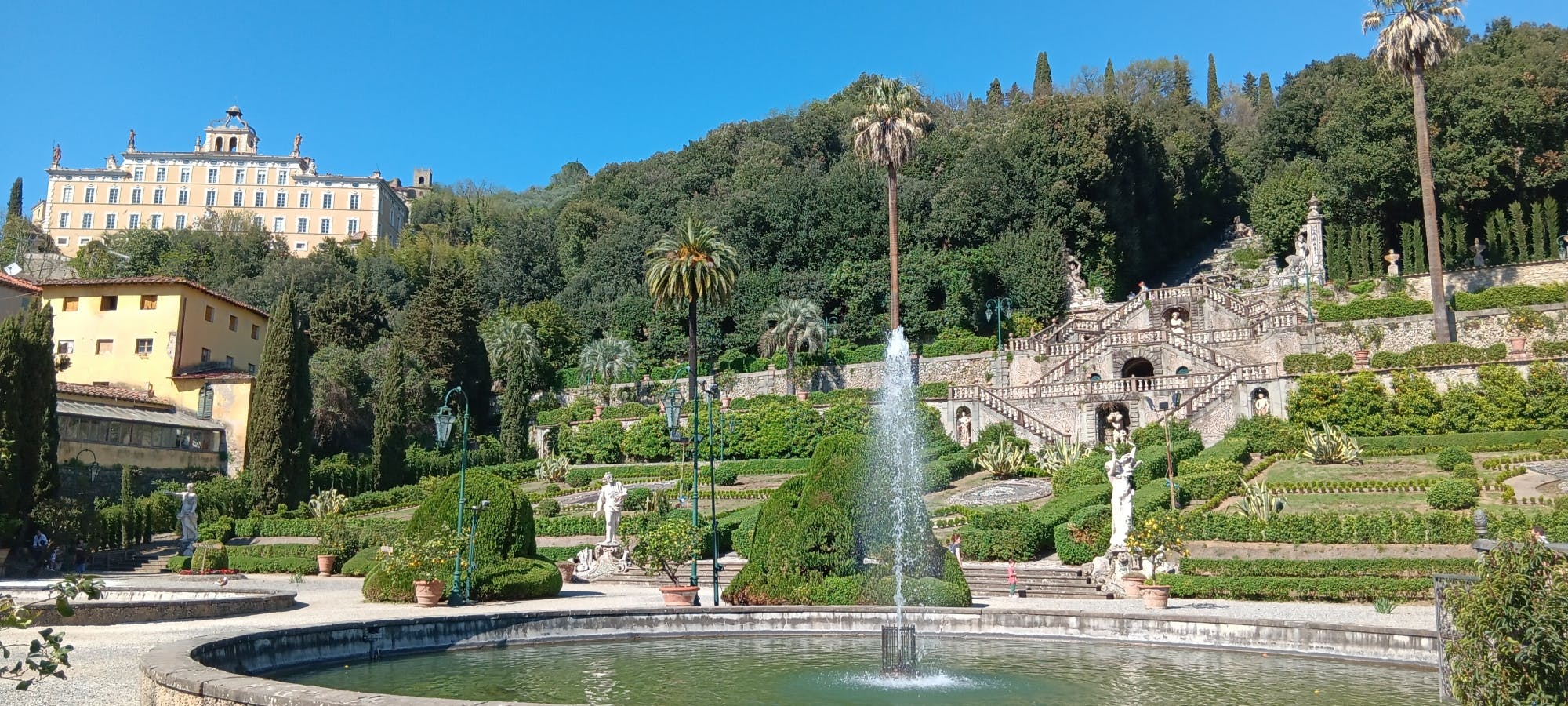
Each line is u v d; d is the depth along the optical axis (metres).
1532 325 46.72
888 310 67.00
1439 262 44.03
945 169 83.06
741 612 18.45
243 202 118.00
